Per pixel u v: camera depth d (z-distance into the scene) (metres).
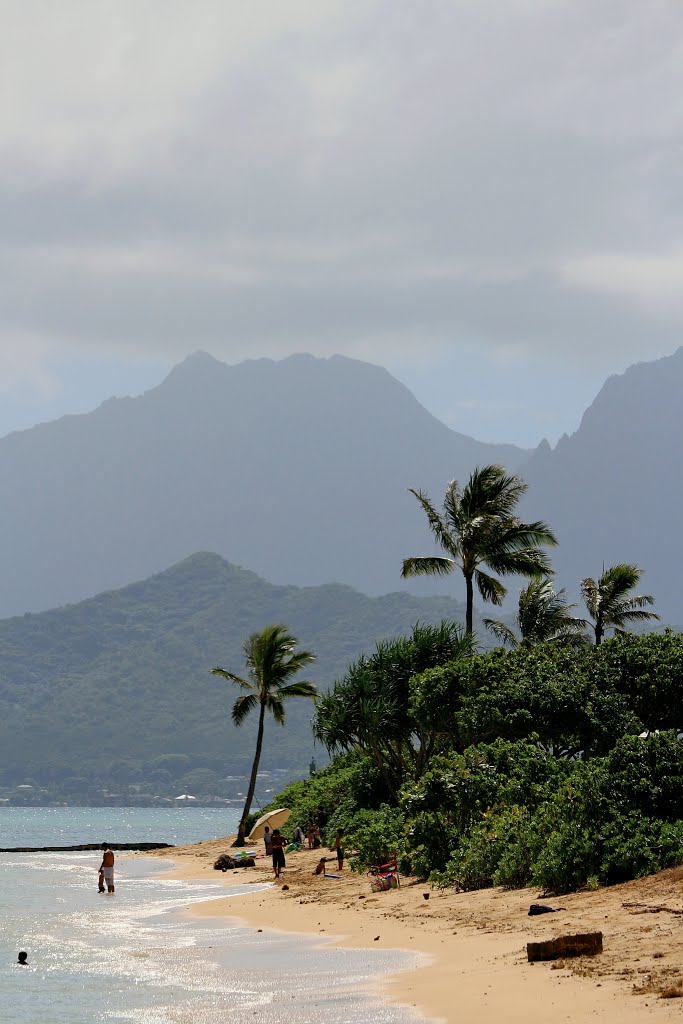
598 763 53.97
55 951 46.31
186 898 70.31
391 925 47.34
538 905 42.94
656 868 45.50
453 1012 28.83
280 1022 29.78
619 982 29.58
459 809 62.34
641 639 80.56
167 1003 34.03
